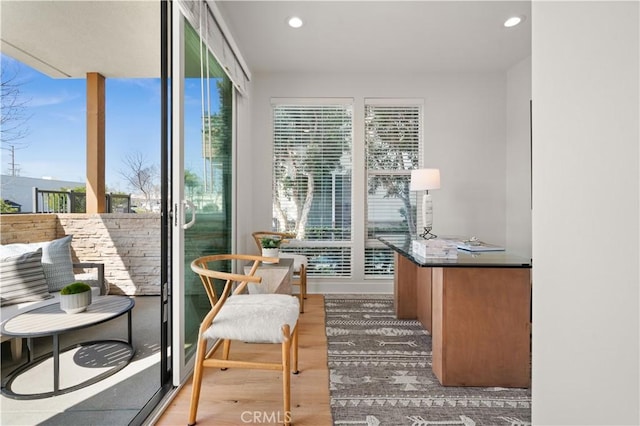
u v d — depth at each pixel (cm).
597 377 57
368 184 369
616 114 53
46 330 156
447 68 352
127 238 327
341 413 147
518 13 252
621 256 52
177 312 165
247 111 330
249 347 217
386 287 363
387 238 276
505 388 168
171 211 168
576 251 62
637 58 49
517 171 347
